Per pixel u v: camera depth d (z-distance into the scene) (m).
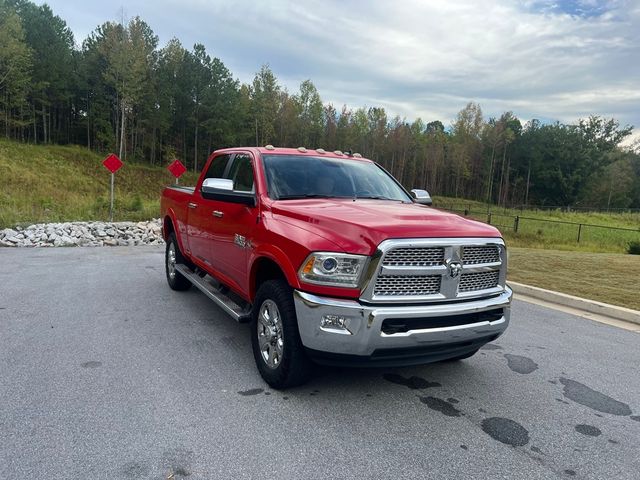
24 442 2.97
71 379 3.96
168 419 3.34
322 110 80.50
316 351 3.46
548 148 92.19
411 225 3.47
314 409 3.60
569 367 4.79
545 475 2.88
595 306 7.25
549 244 21.11
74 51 70.44
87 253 11.30
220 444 3.05
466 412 3.69
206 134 72.81
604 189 90.25
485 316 3.80
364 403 3.75
